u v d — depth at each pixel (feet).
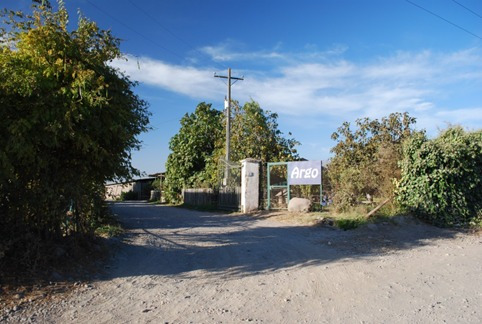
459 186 43.65
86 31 23.62
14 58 20.71
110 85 23.49
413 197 43.96
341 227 39.88
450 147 42.98
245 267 25.35
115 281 21.71
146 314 16.84
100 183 26.53
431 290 20.39
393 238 35.94
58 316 16.39
